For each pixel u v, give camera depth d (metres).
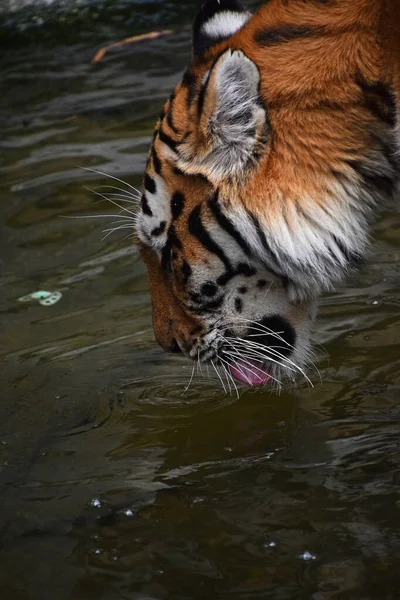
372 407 8.92
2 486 8.20
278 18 7.79
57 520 7.66
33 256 11.98
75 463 8.51
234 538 7.23
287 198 7.52
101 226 12.48
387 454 8.12
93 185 13.31
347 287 10.94
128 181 13.30
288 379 9.52
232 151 7.47
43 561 7.15
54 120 15.48
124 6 19.53
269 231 7.58
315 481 7.85
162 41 18.19
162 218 8.11
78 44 18.45
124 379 9.81
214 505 7.68
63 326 10.70
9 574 7.03
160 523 7.51
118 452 8.65
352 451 8.24
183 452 8.57
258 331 8.44
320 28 7.57
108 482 8.16
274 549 7.05
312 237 7.63
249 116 7.33
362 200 7.79
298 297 8.34
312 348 9.88
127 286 11.31
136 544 7.28
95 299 11.12
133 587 6.80
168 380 9.77
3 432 9.06
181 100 7.89
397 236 11.82
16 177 13.73
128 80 16.70
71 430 9.05
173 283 8.39
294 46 7.63
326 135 7.48
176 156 7.77
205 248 7.95
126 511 7.71
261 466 8.19
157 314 8.75
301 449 8.40
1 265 11.84
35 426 9.14
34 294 11.27
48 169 13.87
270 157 7.48
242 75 7.18
